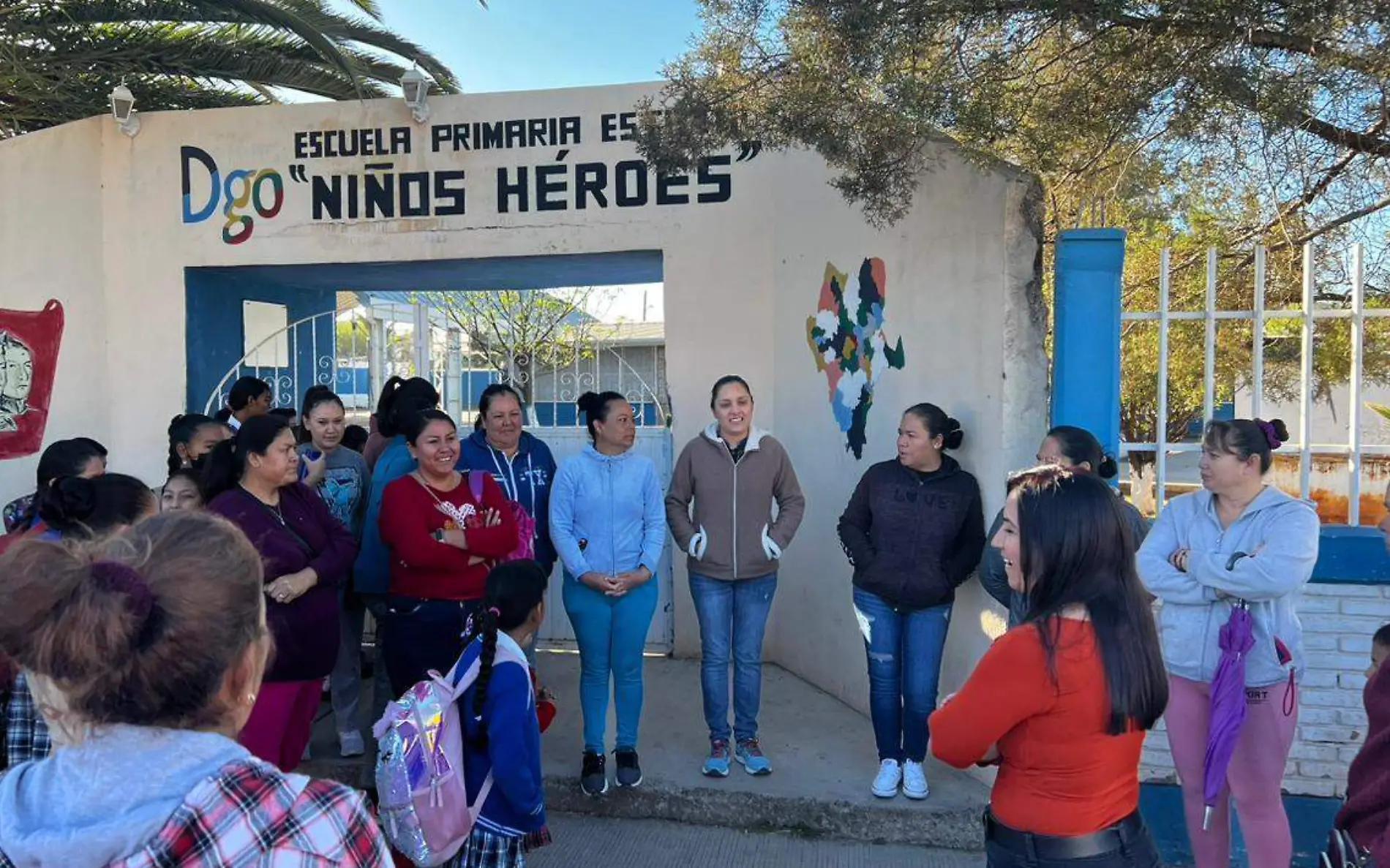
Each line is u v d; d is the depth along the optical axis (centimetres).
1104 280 386
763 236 597
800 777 427
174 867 116
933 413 398
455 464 397
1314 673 387
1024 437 394
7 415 593
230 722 135
